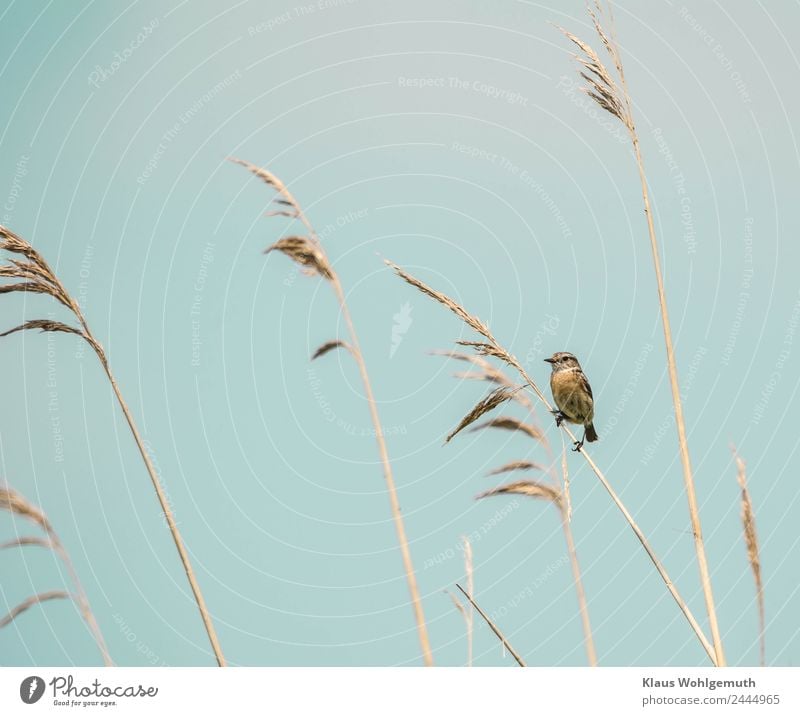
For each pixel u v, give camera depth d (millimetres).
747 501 11953
